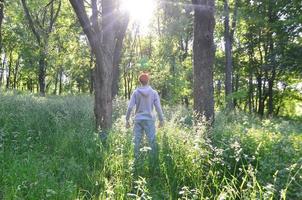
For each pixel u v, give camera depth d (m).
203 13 11.12
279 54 28.95
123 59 45.56
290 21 27.53
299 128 13.95
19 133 9.04
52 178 6.08
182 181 6.23
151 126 8.17
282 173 6.04
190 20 36.06
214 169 6.35
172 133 8.30
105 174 6.64
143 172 6.85
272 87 36.62
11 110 12.95
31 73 47.31
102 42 10.81
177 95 34.09
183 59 41.97
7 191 5.30
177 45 39.97
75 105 15.25
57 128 10.30
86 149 7.95
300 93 38.03
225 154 6.70
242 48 38.34
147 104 8.26
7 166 6.52
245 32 36.44
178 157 6.88
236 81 45.91
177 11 34.88
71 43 26.83
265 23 30.41
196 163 6.36
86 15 10.26
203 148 6.99
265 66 29.67
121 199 5.29
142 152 7.43
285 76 35.28
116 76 18.53
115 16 10.91
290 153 7.10
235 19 27.48
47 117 12.19
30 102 15.32
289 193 5.58
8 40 44.03
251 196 4.53
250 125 13.09
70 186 5.65
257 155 6.84
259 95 39.44
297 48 28.19
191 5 11.48
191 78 38.81
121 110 15.20
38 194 5.33
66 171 6.75
